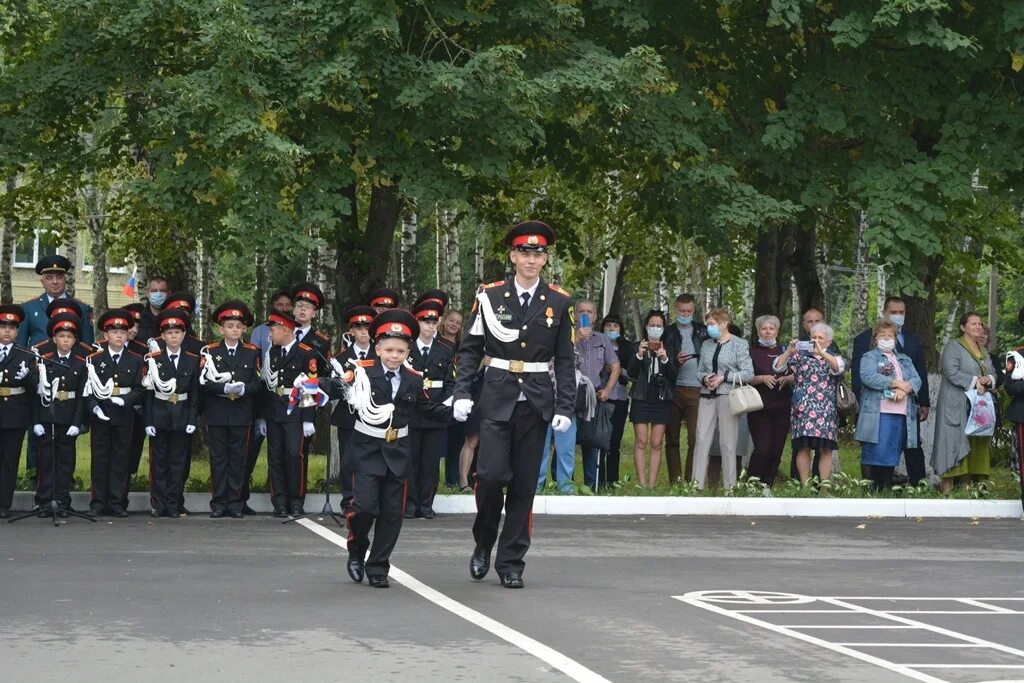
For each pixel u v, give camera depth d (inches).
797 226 1099.9
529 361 472.7
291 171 709.3
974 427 768.3
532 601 436.5
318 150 745.6
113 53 791.7
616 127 817.5
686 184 834.2
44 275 766.5
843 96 848.9
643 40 850.1
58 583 463.5
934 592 474.9
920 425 901.2
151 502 697.6
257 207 713.6
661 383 790.5
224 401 694.5
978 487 774.5
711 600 445.1
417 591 454.0
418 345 689.6
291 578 480.4
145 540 587.5
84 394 676.1
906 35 792.3
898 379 770.8
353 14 719.7
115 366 683.4
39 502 681.6
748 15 892.0
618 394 850.1
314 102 729.6
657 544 593.9
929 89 853.8
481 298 476.7
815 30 866.8
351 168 766.5
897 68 848.9
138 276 1240.8
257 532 621.6
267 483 776.9
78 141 852.0
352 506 463.2
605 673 331.0
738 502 729.6
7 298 1432.1
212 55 721.0
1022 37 813.2
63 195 1054.4
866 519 715.4
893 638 387.2
